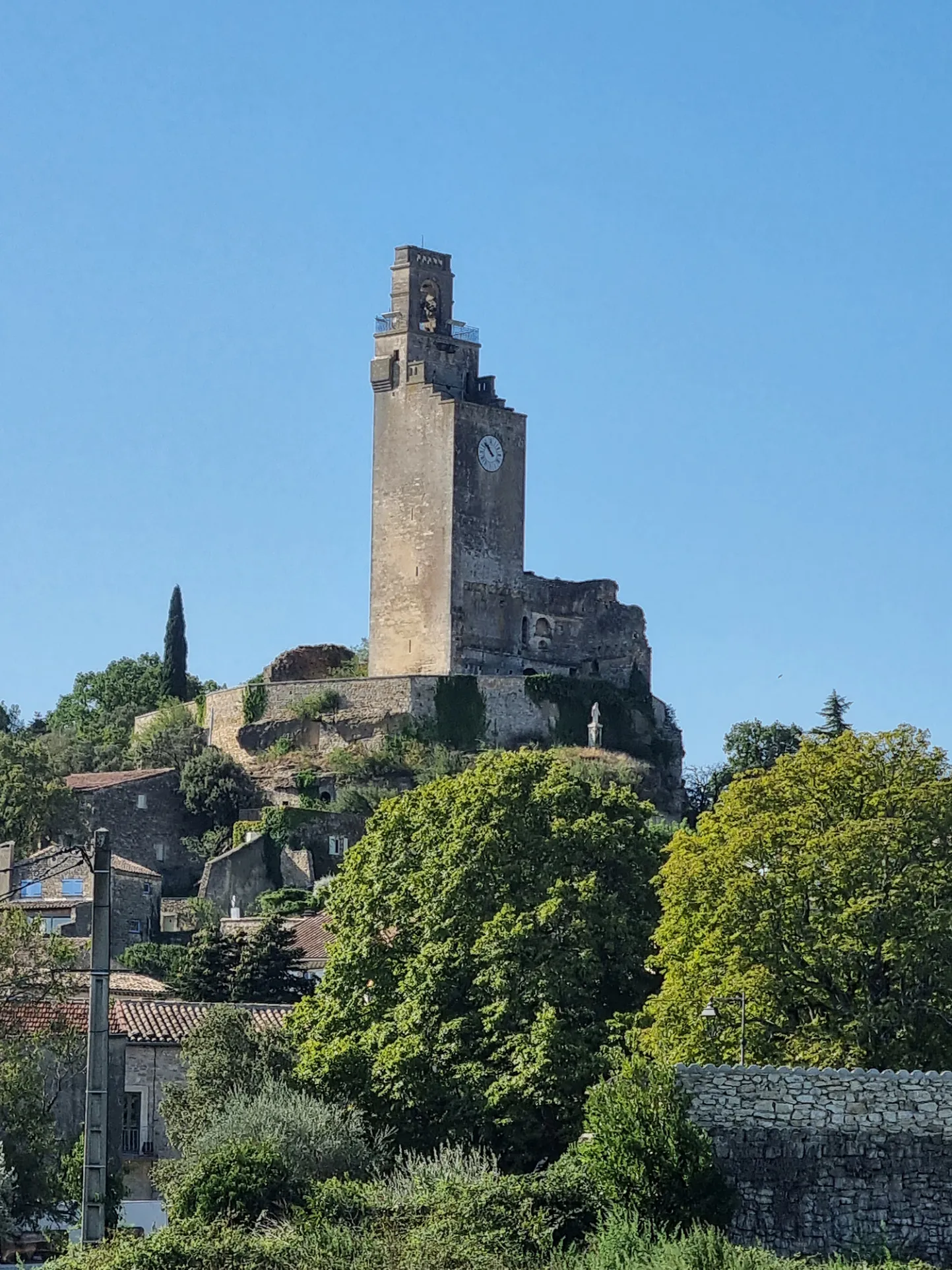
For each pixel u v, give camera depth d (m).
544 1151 76.69
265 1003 112.75
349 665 193.38
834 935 75.06
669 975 77.56
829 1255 62.06
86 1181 53.34
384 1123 78.94
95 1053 53.62
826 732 184.38
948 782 78.69
